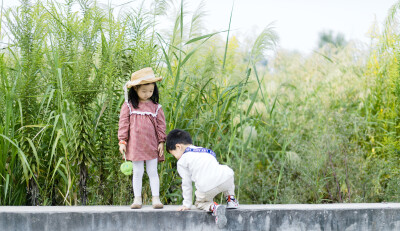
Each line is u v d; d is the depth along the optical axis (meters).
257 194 6.35
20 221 4.09
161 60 5.23
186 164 4.11
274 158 6.57
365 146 6.79
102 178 4.94
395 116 6.81
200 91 5.51
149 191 4.98
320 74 8.47
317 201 5.96
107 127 4.81
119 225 4.15
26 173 4.47
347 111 7.50
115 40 4.86
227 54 6.74
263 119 7.25
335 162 6.27
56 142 4.45
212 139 5.69
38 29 4.86
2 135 4.41
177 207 4.36
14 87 4.77
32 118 4.96
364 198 6.00
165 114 5.04
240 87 5.69
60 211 4.12
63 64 4.89
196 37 5.32
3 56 5.00
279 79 8.77
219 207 4.00
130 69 5.02
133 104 4.36
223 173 4.06
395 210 4.43
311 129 7.18
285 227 4.30
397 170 5.95
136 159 4.24
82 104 4.84
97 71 4.93
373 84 7.56
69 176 4.62
